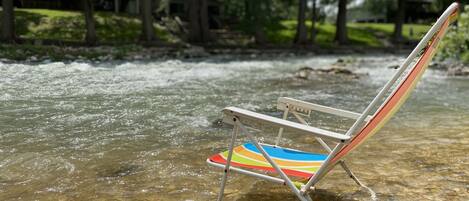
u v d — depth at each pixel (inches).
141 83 370.3
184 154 168.6
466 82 436.8
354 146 105.7
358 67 609.9
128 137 193.2
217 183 137.0
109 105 265.3
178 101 286.5
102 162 157.3
